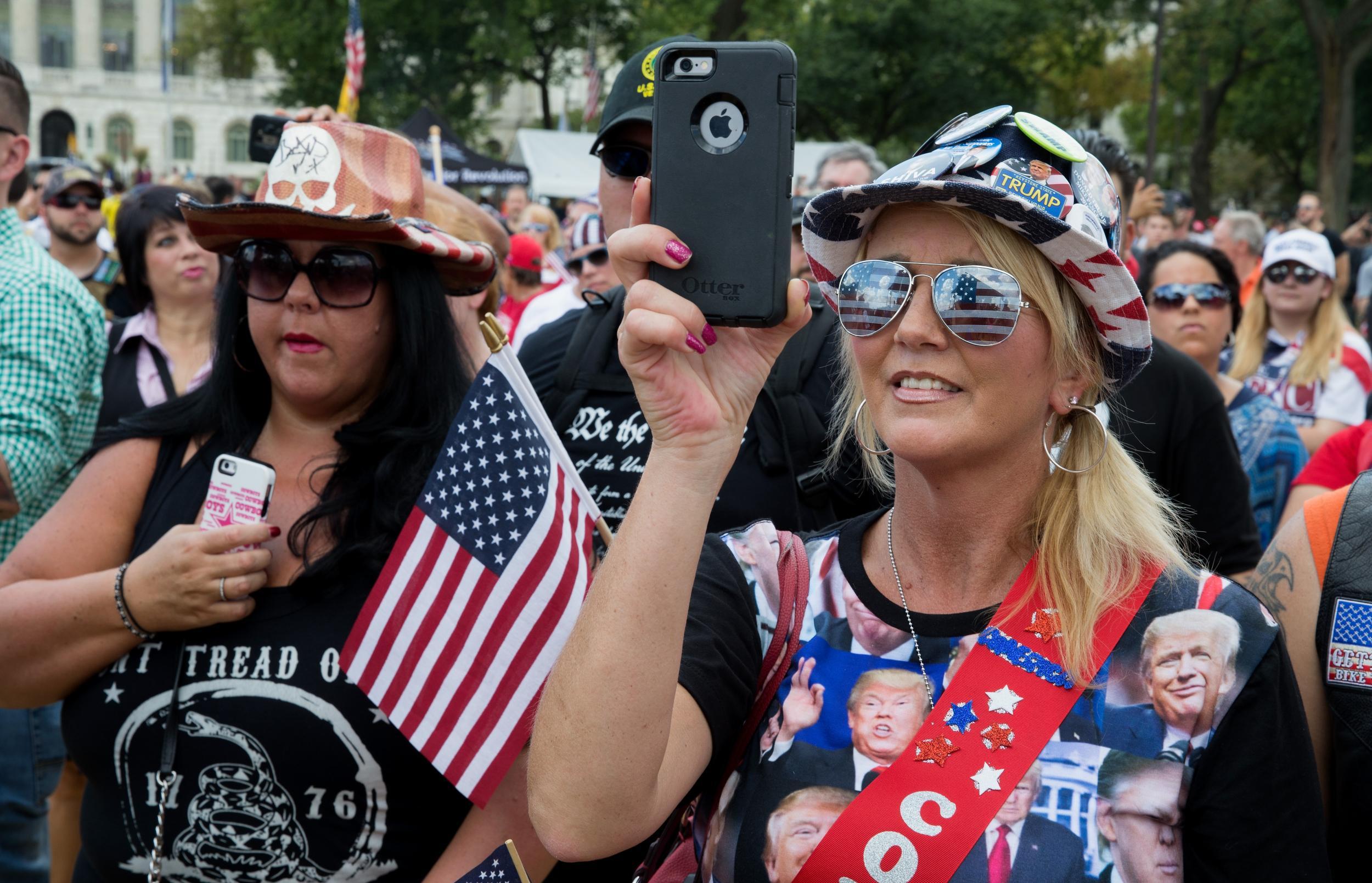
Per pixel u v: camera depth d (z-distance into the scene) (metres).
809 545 1.78
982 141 1.58
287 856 2.10
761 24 28.31
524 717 2.05
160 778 2.11
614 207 3.31
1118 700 1.57
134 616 2.10
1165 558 1.66
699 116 1.38
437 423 2.27
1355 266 12.57
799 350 2.94
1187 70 41.50
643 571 1.42
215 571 2.07
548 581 2.09
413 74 29.56
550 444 2.18
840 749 1.61
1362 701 1.87
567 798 1.44
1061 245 1.53
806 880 1.56
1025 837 1.53
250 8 37.12
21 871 3.30
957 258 1.57
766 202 1.37
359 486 2.18
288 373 2.23
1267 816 1.53
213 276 4.59
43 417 2.95
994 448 1.60
